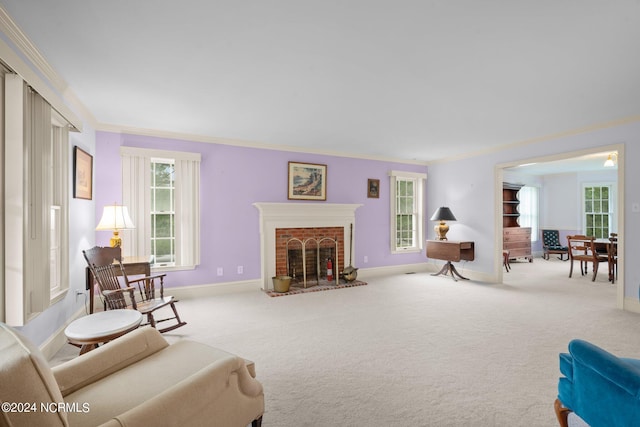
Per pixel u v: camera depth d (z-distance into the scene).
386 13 1.77
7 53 1.78
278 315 3.52
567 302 4.04
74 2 1.65
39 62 2.23
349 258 5.49
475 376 2.18
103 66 2.37
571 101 3.12
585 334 2.93
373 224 5.86
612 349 2.61
